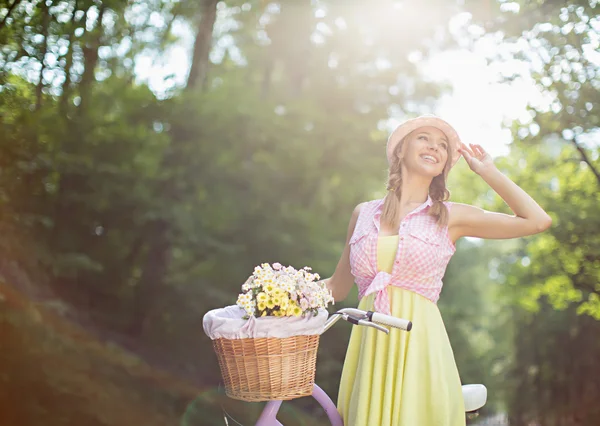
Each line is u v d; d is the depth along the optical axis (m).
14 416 7.63
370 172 12.66
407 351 2.91
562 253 10.41
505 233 3.06
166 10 11.73
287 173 12.05
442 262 3.03
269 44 13.48
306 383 2.64
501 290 16.97
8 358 7.68
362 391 2.94
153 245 11.00
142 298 10.91
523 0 6.61
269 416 2.67
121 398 8.88
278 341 2.54
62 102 9.20
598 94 6.79
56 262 9.11
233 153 11.68
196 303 11.09
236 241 11.89
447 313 17.95
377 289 2.93
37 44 7.30
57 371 8.03
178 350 10.82
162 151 11.06
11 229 7.87
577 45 6.48
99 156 10.14
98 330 9.91
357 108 13.30
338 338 12.05
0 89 7.34
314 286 2.64
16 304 7.65
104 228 10.52
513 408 16.50
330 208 13.10
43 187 9.19
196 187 11.49
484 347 23.34
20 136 7.96
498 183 3.08
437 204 3.07
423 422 2.87
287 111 12.38
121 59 10.90
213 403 10.07
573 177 10.30
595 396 12.41
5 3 6.70
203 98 11.39
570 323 13.09
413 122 3.14
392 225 3.13
